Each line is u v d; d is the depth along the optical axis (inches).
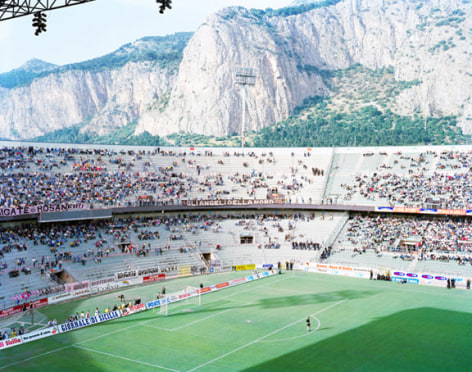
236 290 3307.1
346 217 4456.2
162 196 4387.3
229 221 4554.6
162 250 3964.1
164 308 2839.6
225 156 5118.1
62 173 4106.8
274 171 5022.1
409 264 3735.2
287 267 4082.2
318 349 2068.2
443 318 2544.3
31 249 3366.1
